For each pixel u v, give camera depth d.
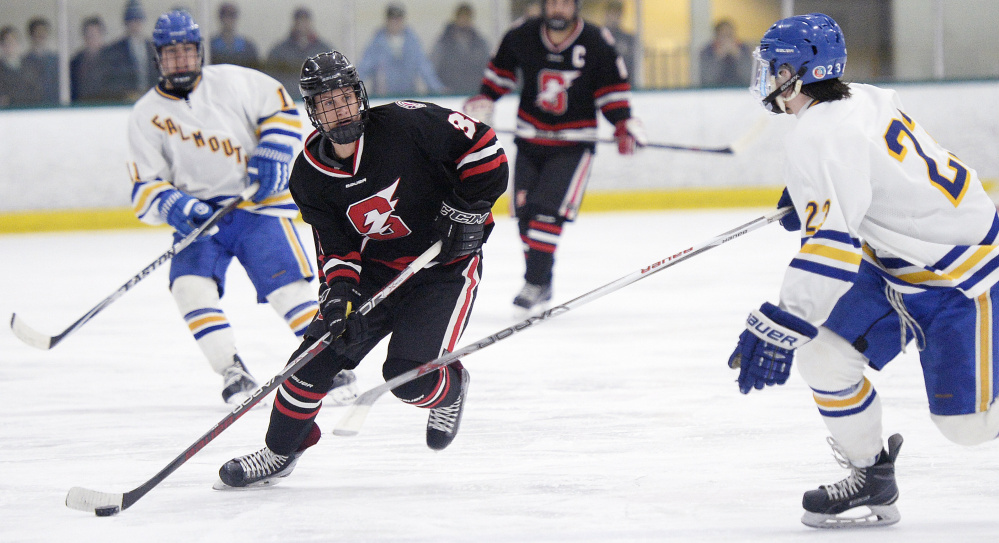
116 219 34.88
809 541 8.53
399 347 9.84
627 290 22.72
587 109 21.17
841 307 8.66
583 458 11.17
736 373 15.02
